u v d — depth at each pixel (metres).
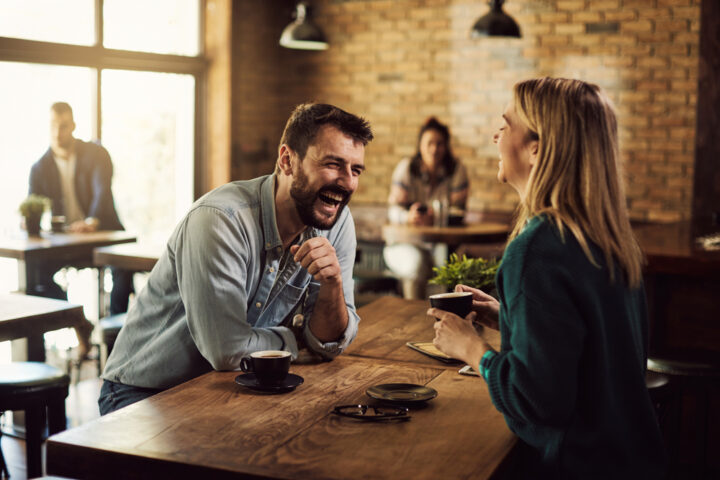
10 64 5.26
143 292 2.06
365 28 7.10
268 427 1.51
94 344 4.53
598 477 1.44
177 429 1.50
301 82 7.35
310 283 2.09
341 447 1.42
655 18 6.07
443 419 1.57
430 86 6.91
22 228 4.68
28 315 2.64
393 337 2.31
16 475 3.21
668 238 3.86
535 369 1.35
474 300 1.95
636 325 1.56
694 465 3.38
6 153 5.27
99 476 1.40
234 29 6.73
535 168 1.50
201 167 6.87
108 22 5.91
